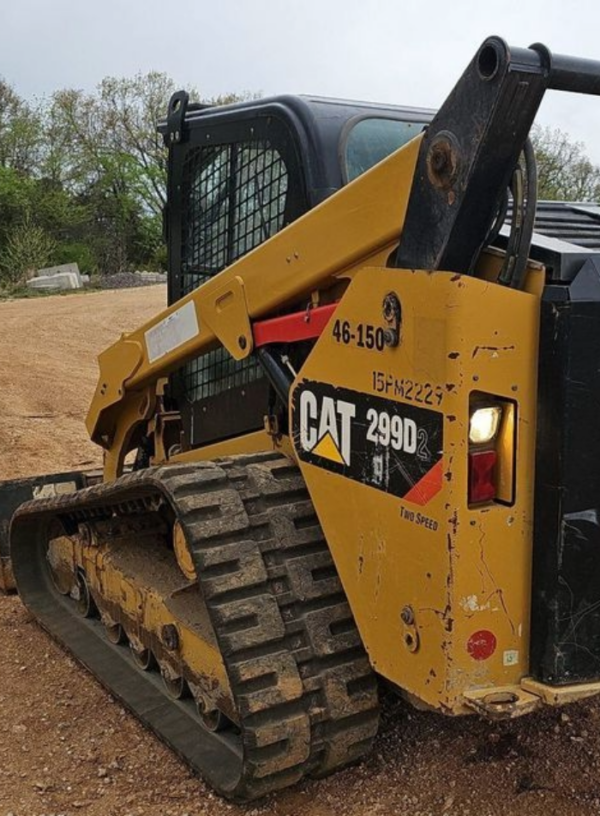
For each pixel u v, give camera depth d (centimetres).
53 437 879
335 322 264
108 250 4228
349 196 266
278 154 326
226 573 282
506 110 214
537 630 239
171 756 328
